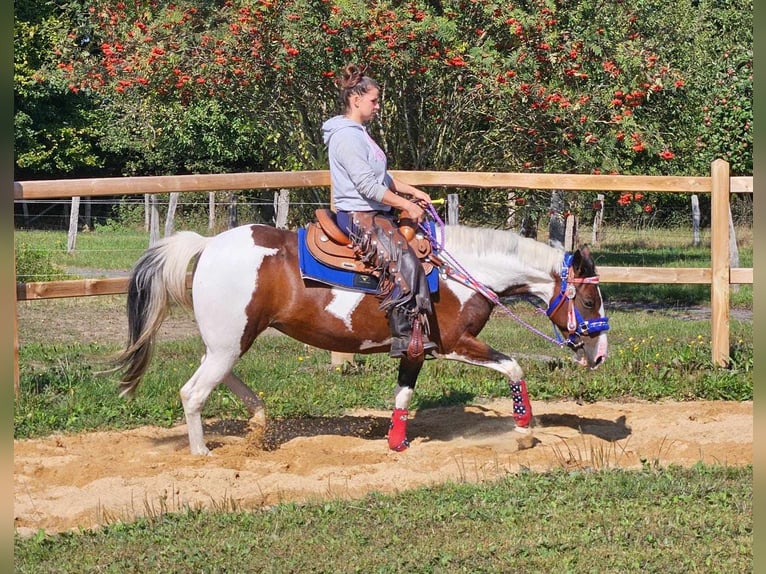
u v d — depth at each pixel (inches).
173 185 354.0
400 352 269.7
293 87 567.5
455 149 598.9
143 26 564.7
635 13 621.3
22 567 196.1
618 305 637.9
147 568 195.6
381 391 362.3
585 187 393.1
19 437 303.9
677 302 647.8
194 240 275.7
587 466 270.5
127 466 269.6
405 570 192.4
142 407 333.7
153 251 273.7
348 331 274.5
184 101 581.3
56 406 333.7
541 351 448.5
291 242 277.4
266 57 541.6
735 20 939.3
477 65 525.3
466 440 302.7
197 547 205.9
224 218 1042.7
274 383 366.0
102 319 548.4
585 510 228.8
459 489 244.4
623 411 340.5
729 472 260.4
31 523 226.2
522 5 546.9
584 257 281.7
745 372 380.8
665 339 465.4
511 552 201.3
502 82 519.2
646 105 608.7
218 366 274.5
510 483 248.7
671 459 279.9
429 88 565.9
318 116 589.6
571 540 208.4
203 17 576.7
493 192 609.9
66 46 611.8
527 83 524.4
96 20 604.1
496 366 286.2
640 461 271.4
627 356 412.2
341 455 279.7
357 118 269.7
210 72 554.9
